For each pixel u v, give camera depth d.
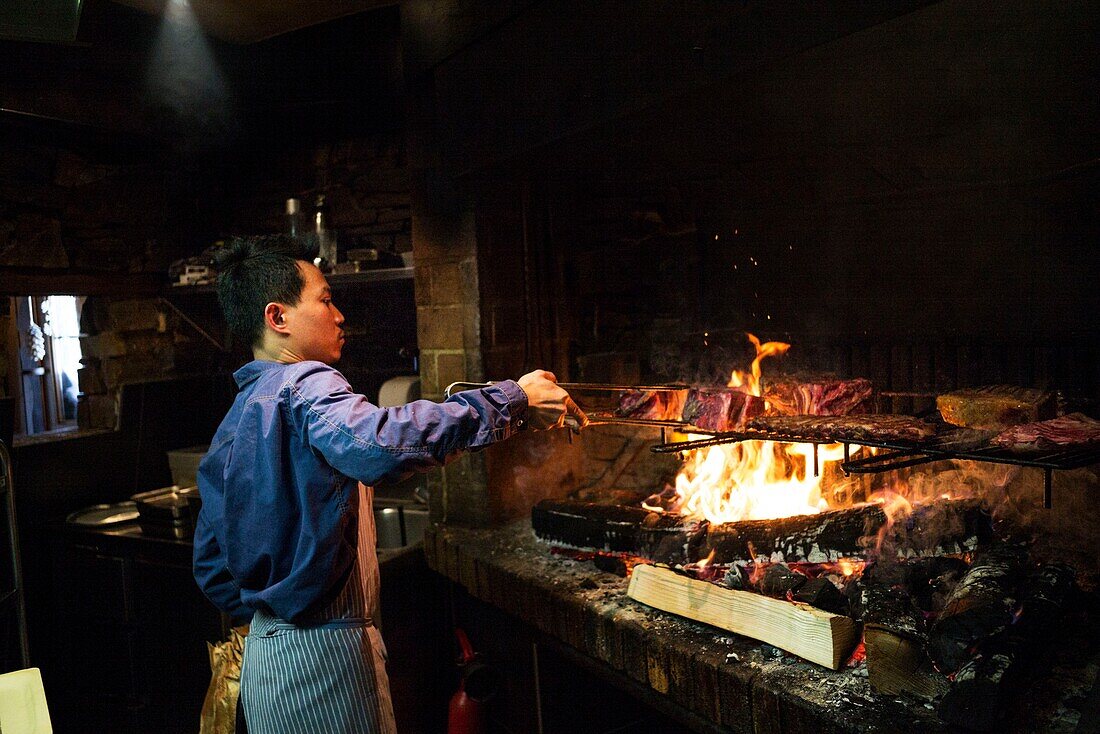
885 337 2.71
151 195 4.10
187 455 3.84
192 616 3.13
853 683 1.68
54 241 3.65
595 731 2.69
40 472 3.57
